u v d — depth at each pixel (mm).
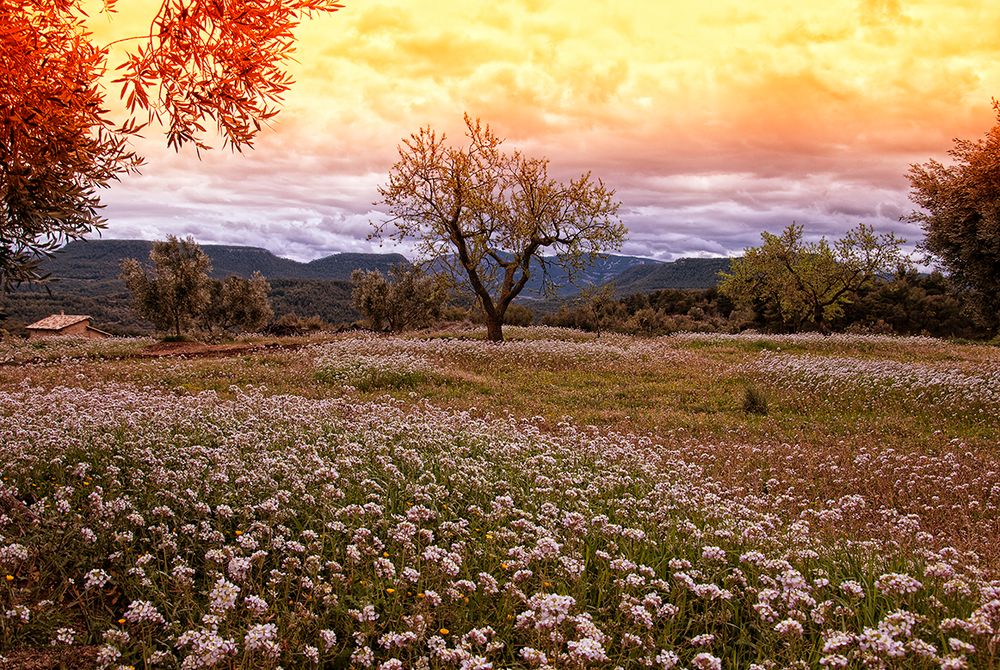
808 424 15656
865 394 18781
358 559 5098
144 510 6090
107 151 6531
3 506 5828
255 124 6328
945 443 13398
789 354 30109
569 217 34312
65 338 39125
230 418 10586
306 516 6336
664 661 4023
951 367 23547
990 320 24672
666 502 7730
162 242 43000
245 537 5277
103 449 7703
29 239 6520
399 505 6910
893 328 67750
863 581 5430
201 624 4457
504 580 5320
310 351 27531
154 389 17359
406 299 57094
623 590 5113
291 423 10789
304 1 6141
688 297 91250
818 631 4602
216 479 6742
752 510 8336
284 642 4211
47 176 6137
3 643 4164
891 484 10242
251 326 57688
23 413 9961
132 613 4160
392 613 4691
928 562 6215
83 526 5566
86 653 4215
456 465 8531
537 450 10539
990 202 20625
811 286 50531
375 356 23781
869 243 47812
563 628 4391
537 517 6688
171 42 5855
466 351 27547
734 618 4996
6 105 5684
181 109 6086
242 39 5961
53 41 5969
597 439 11773
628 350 29531
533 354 26812
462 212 34812
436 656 4156
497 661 4305
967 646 3961
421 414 13703
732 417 16484
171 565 5348
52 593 4781
